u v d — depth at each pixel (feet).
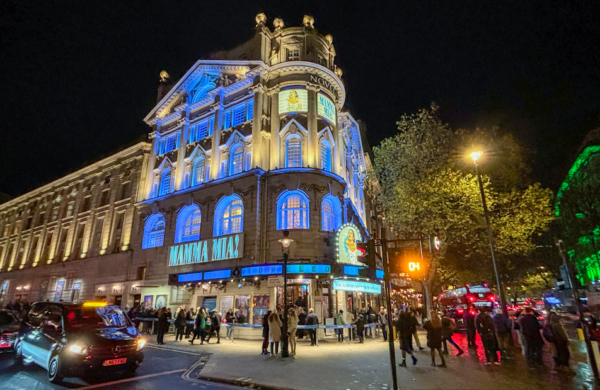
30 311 40.52
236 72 96.84
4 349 39.99
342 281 73.46
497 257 78.54
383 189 88.74
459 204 70.18
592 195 83.61
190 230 91.30
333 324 63.21
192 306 81.30
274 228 75.82
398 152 82.02
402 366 38.11
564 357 37.11
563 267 109.19
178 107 106.22
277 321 46.93
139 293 96.02
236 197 82.53
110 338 32.63
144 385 30.94
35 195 159.63
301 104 86.79
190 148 99.66
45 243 140.77
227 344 60.29
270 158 83.25
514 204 70.23
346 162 111.65
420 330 89.20
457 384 30.12
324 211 80.59
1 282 151.23
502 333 43.47
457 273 95.04
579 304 34.06
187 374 35.83
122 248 106.11
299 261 68.44
